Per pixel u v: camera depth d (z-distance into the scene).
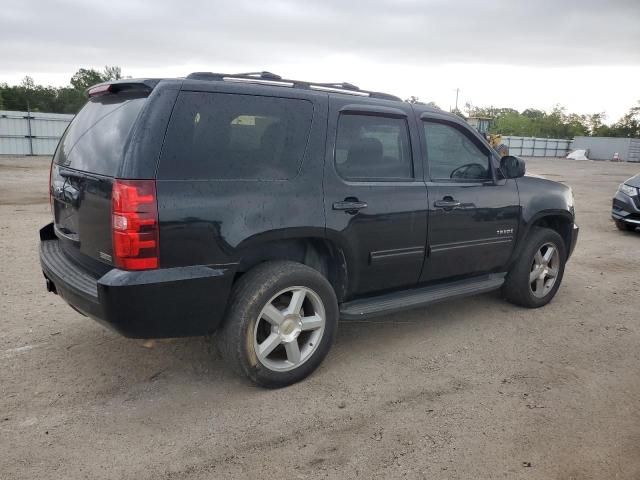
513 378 3.90
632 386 3.82
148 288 2.97
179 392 3.54
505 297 5.47
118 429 3.10
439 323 4.97
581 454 2.98
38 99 64.88
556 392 3.70
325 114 3.71
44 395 3.45
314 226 3.54
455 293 4.54
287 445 2.99
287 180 3.46
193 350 4.16
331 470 2.78
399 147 4.16
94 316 3.10
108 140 3.21
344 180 3.76
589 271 7.18
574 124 91.50
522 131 90.00
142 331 3.07
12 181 16.48
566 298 5.88
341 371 3.92
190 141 3.12
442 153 4.47
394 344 4.45
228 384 3.66
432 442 3.05
